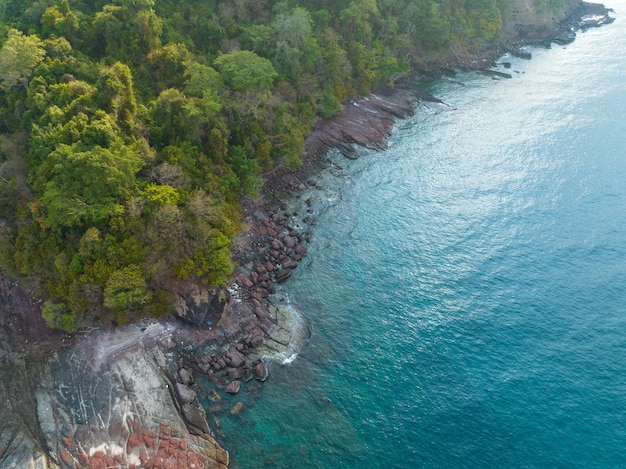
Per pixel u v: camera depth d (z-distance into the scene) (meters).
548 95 123.88
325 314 68.06
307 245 78.62
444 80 133.12
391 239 80.56
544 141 104.06
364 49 115.88
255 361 60.97
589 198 87.06
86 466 49.19
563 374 59.91
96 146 59.34
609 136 104.00
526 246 78.38
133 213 59.81
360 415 56.44
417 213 85.88
